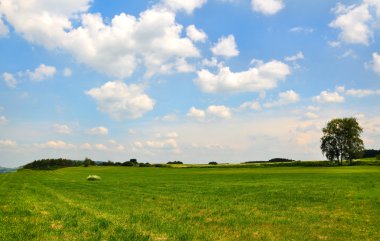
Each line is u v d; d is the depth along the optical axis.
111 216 23.45
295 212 26.95
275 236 18.56
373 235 18.97
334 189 44.97
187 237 17.53
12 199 33.00
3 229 17.98
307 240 17.77
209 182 65.94
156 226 20.33
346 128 148.00
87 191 46.41
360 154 148.50
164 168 164.50
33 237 16.50
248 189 47.94
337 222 22.75
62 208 27.11
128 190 48.38
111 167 183.50
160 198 37.31
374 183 54.25
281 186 51.62
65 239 16.27
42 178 82.69
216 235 18.36
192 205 31.14
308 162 150.62
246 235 18.67
